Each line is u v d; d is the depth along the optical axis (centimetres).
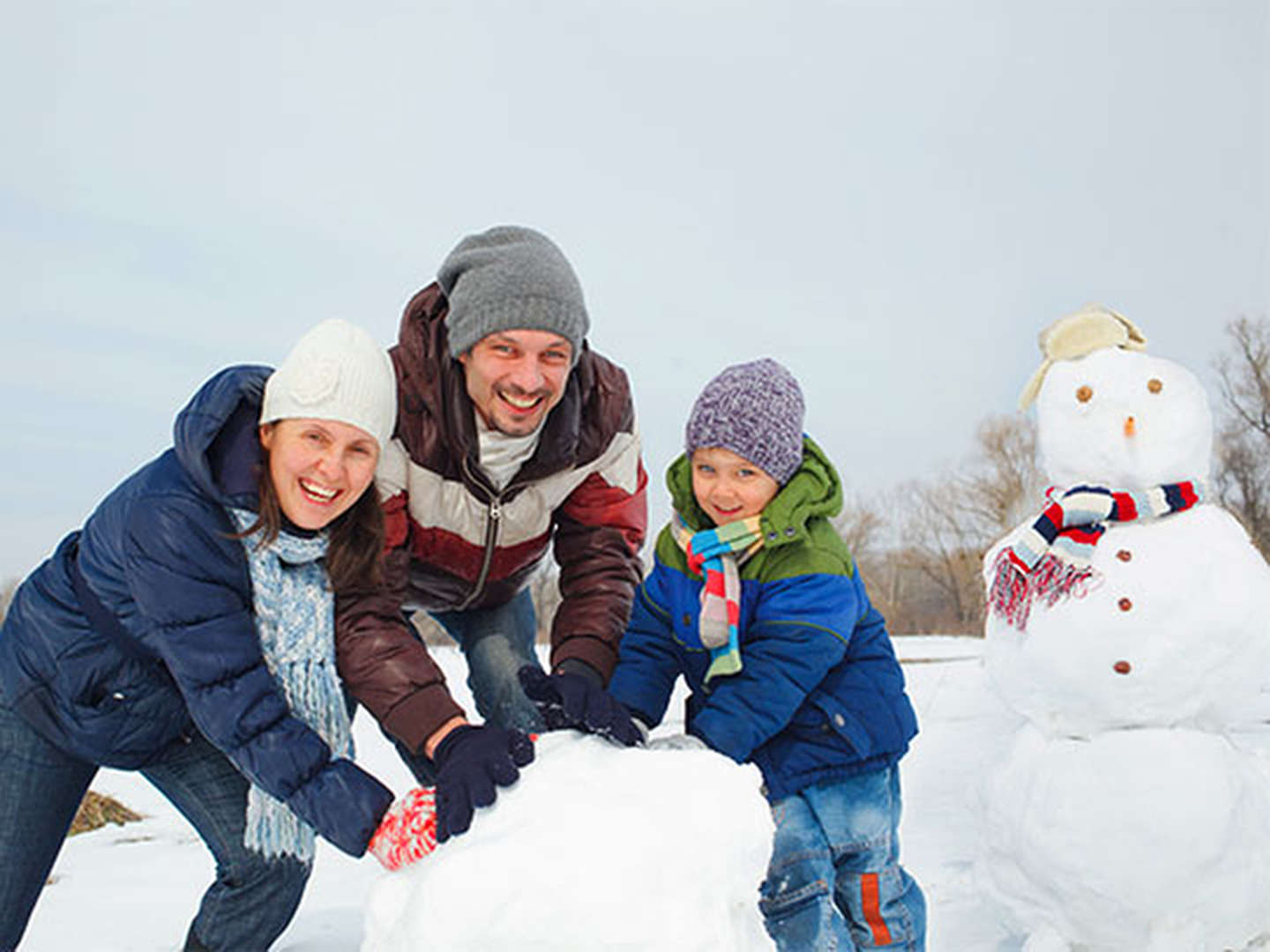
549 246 292
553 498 319
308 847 271
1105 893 292
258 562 252
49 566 267
